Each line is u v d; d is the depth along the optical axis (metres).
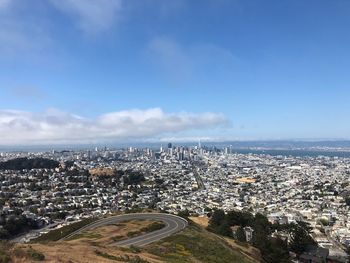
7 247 27.02
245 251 71.25
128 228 67.62
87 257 30.91
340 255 96.69
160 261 37.41
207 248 55.34
